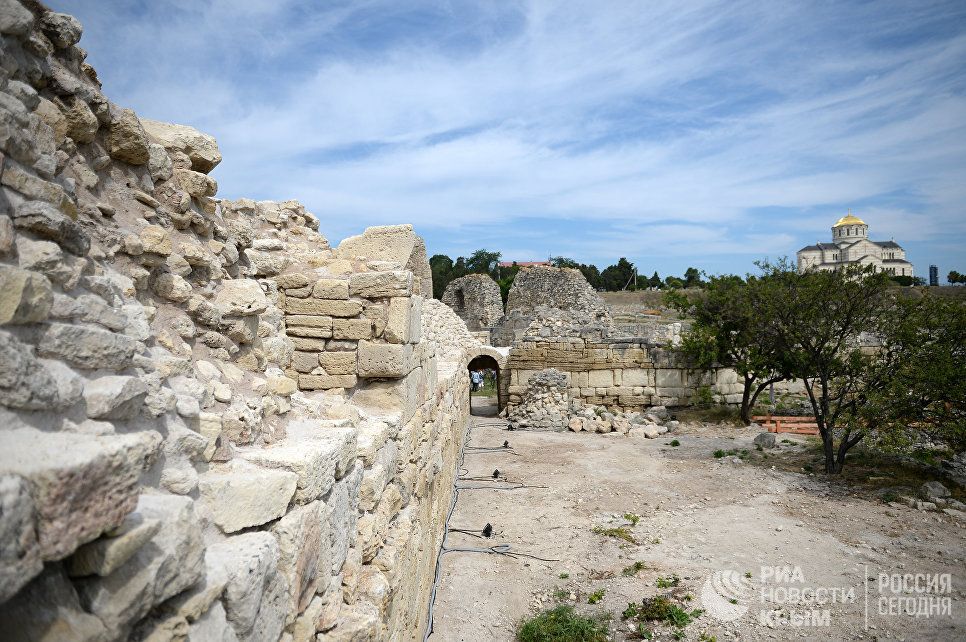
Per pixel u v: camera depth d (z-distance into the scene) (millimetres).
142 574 1682
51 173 2342
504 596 7250
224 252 4168
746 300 16734
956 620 6363
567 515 10086
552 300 31484
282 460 2799
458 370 13562
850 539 8641
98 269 2578
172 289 3178
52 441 1603
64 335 1976
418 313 6918
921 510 9812
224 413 2982
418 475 6285
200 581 1983
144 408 2279
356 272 6379
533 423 18516
